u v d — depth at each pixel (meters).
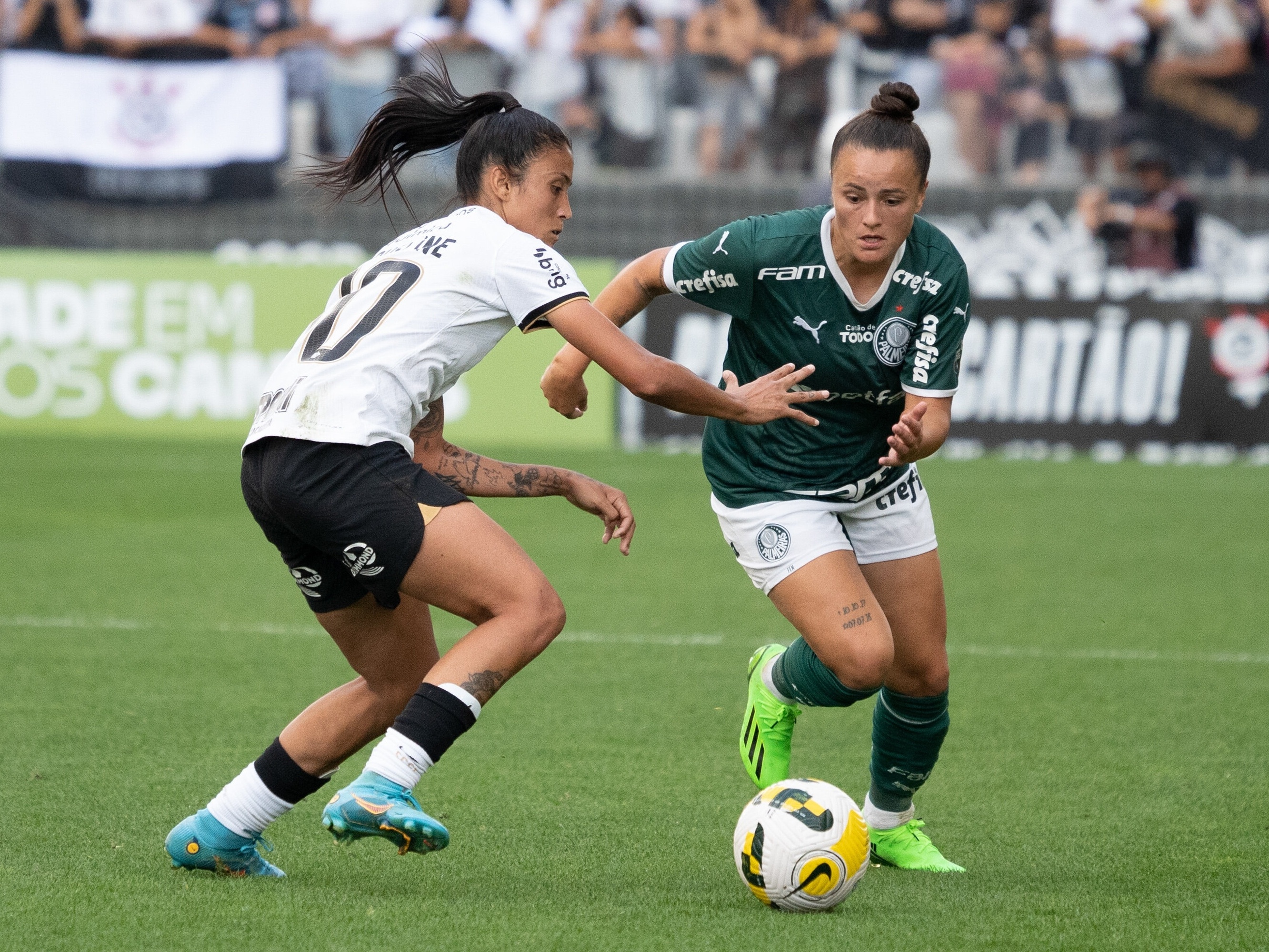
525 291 12.20
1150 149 56.41
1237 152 57.22
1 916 11.69
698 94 57.44
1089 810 15.73
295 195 56.06
